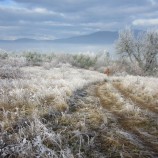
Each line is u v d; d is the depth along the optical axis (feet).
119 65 114.42
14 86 31.22
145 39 114.42
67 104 23.71
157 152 16.01
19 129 16.30
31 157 13.97
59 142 15.75
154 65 114.11
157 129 20.21
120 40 116.98
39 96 25.67
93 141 16.56
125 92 37.09
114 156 15.20
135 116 22.52
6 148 14.37
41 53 122.62
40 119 18.85
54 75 52.06
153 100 31.12
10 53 111.65
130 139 17.21
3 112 19.49
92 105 24.82
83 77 58.03
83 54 128.26
